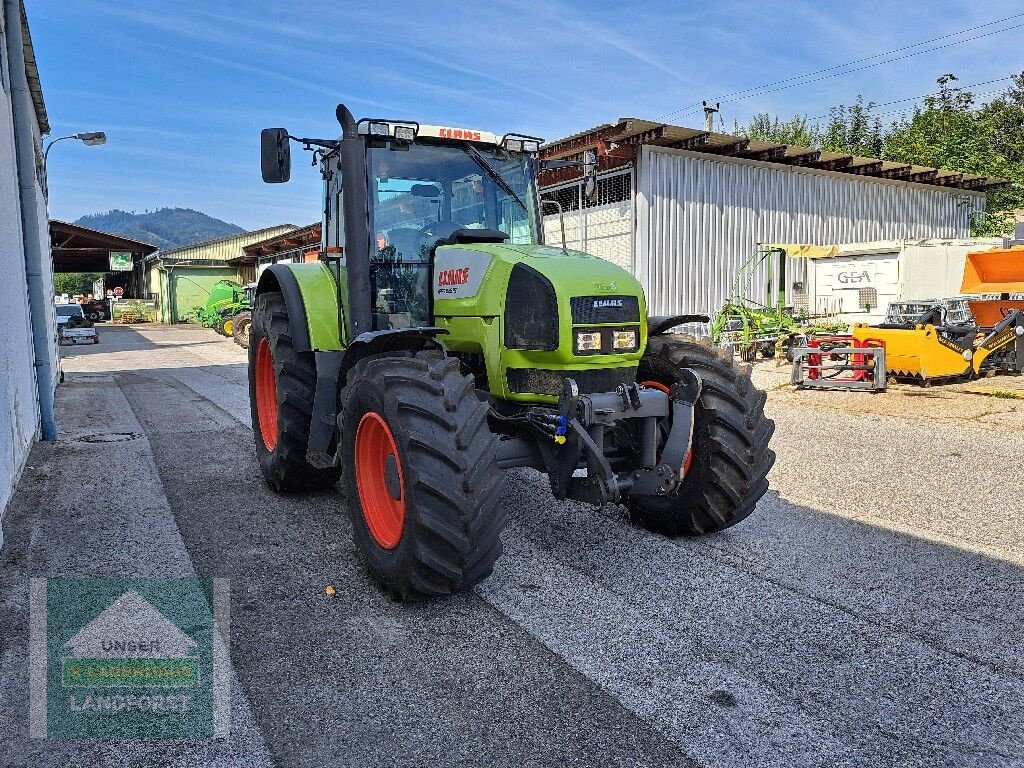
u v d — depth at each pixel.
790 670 2.98
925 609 3.49
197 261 39.94
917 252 14.52
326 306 4.78
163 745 2.55
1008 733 2.59
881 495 5.22
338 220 4.82
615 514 4.88
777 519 4.75
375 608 3.56
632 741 2.56
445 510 3.32
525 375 3.92
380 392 3.58
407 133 4.46
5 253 5.66
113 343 23.19
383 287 4.46
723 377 4.27
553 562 4.09
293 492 5.43
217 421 8.35
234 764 2.45
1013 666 3.00
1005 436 6.88
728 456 4.14
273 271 5.29
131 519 4.86
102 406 9.48
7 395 5.29
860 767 2.42
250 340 5.88
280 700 2.81
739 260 15.80
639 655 3.11
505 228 4.82
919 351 9.35
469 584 3.45
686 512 4.30
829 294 15.69
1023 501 5.03
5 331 5.34
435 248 4.46
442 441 3.34
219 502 5.24
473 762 2.45
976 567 3.96
